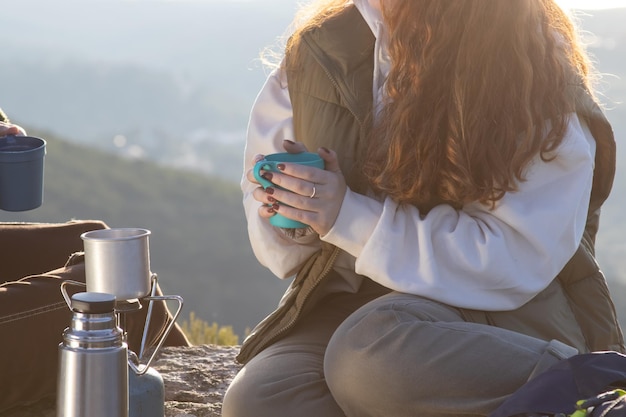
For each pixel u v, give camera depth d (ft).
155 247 231.91
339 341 5.30
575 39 6.29
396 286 5.55
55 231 8.73
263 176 5.44
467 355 4.92
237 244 242.17
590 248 6.33
